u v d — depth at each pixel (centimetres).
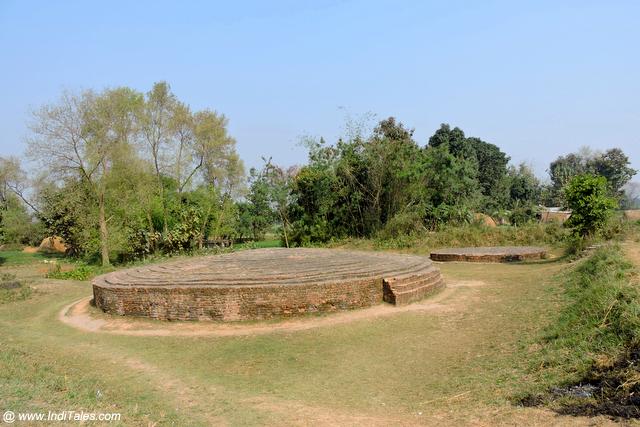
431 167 3684
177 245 3431
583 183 2303
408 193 3578
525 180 6291
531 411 726
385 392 924
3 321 1706
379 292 1564
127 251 3469
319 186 3703
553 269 1989
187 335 1342
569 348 932
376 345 1198
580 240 2259
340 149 3775
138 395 920
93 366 1115
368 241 3422
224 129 3944
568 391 764
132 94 3534
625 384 720
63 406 741
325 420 795
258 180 4066
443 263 2548
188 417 809
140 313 1535
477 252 2627
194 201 3791
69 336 1408
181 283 1548
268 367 1085
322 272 1596
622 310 945
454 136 5512
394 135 4138
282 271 1620
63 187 3534
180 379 1026
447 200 3772
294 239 3844
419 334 1269
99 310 1681
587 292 1201
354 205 3669
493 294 1688
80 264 3366
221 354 1179
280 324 1395
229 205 4034
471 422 735
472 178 4019
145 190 3444
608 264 1431
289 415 821
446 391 895
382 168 3509
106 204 3494
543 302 1402
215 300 1455
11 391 773
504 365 969
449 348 1152
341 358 1121
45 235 5566
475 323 1327
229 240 4688
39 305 1955
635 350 800
